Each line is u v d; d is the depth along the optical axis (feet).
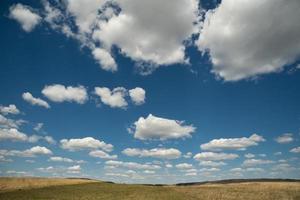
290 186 202.59
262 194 165.89
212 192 181.88
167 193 180.14
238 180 423.23
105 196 167.32
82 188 211.61
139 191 192.03
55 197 163.63
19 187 219.20
